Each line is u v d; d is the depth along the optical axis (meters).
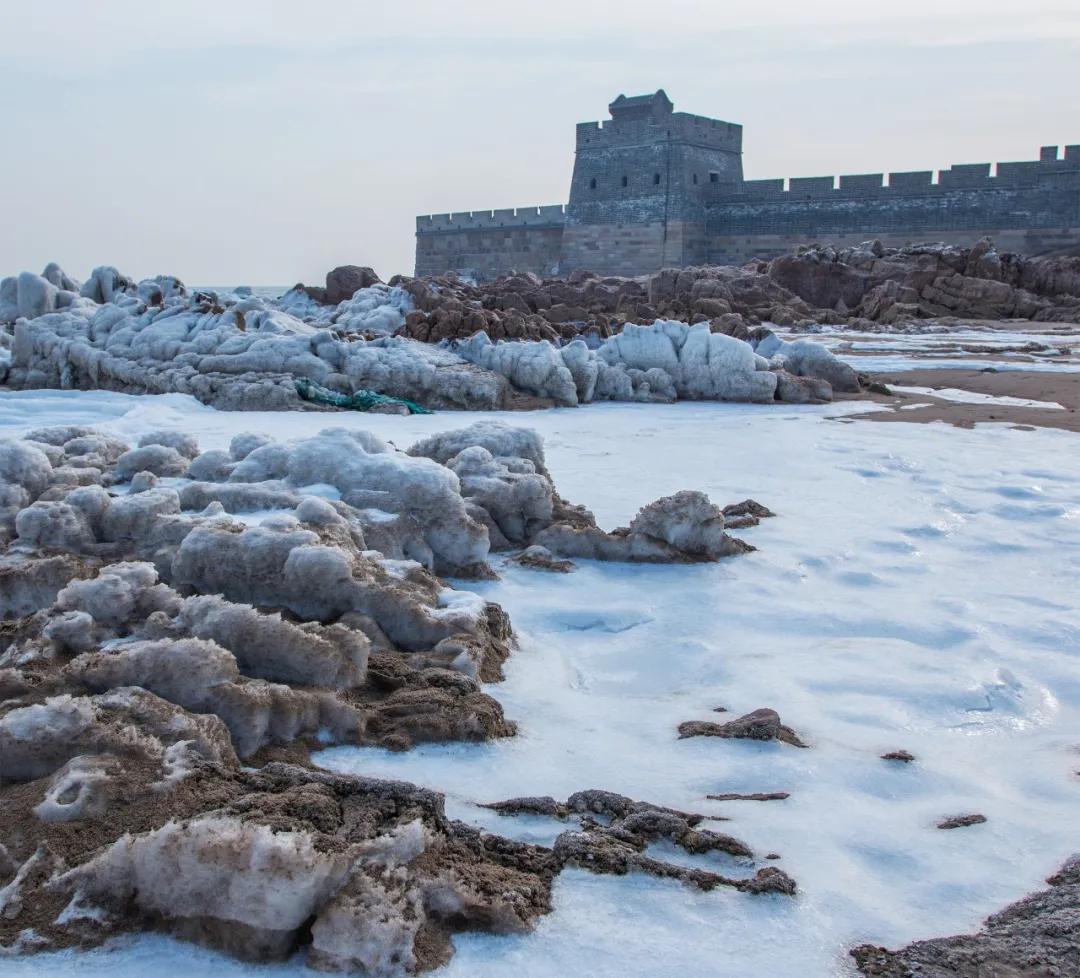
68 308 20.83
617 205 66.50
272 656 4.60
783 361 18.45
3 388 17.97
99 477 7.56
